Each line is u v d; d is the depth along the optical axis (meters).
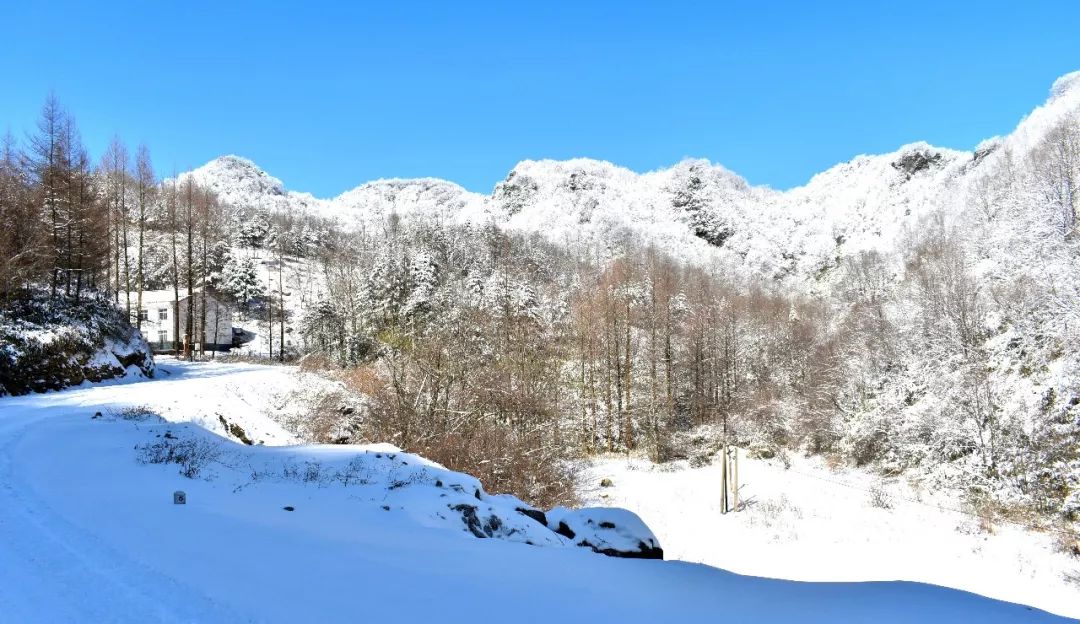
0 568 6.16
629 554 11.84
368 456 15.93
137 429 16.75
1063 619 6.71
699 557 24.22
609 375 48.38
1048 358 30.08
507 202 191.88
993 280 40.47
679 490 35.72
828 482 36.22
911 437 34.72
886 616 6.42
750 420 48.88
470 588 6.46
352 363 45.28
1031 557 22.00
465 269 77.69
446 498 11.58
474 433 28.73
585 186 181.25
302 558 7.04
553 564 7.88
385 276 54.97
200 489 10.81
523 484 26.83
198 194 56.47
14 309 27.89
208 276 68.00
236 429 22.61
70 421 17.02
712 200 157.38
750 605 6.65
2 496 9.00
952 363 35.53
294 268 100.75
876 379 41.66
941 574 21.08
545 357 43.31
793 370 53.38
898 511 29.08
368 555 7.45
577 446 44.53
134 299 64.94
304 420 29.00
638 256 78.81
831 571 22.30
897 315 46.22
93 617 5.12
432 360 31.16
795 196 161.25
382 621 5.30
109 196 40.84
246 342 70.56
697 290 60.78
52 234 32.22
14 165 33.06
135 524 7.94
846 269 87.62
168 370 38.09
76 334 29.03
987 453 29.28
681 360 52.19
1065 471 25.19
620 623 5.75
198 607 5.34
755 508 31.61
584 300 52.59
